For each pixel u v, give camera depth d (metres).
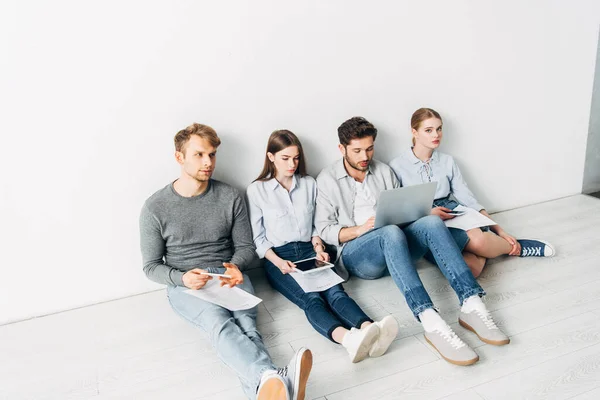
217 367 1.69
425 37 2.42
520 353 1.64
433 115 2.29
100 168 2.02
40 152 1.91
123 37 1.91
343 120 2.37
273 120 2.23
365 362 1.65
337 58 2.27
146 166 2.08
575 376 1.51
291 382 1.38
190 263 1.94
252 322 1.71
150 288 2.25
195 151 1.81
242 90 2.14
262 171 2.16
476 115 2.69
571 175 3.13
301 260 2.05
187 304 1.75
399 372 1.59
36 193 1.95
